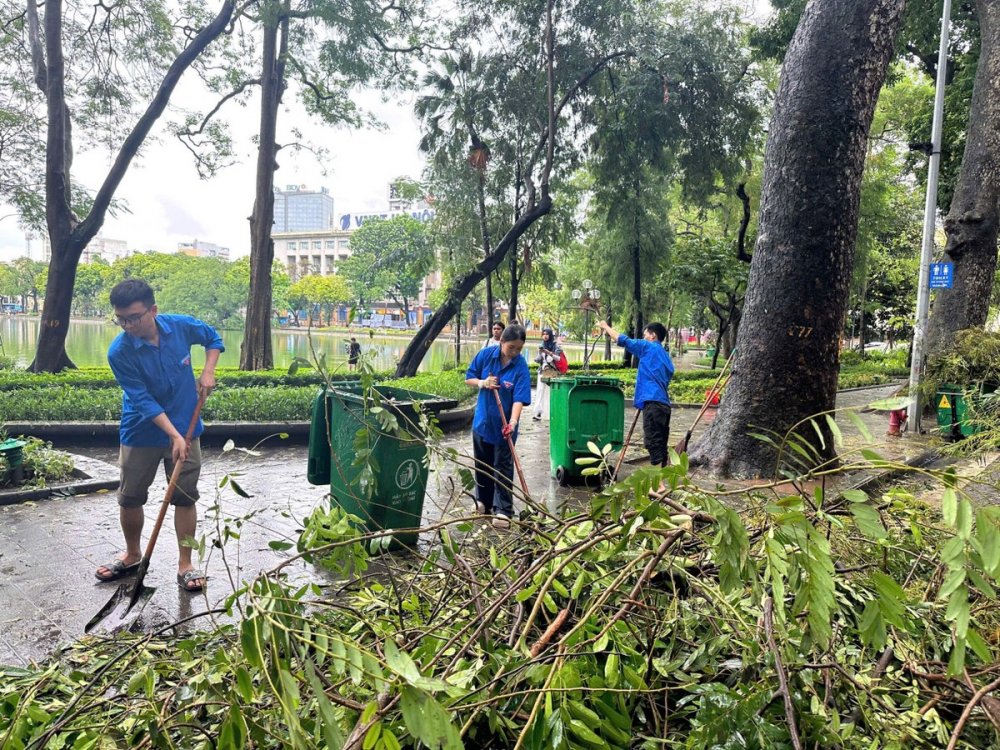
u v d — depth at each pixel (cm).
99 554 484
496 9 1747
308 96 2139
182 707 186
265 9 1648
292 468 807
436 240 2155
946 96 1758
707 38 1756
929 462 624
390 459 472
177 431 404
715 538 160
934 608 207
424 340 1748
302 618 152
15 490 627
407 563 354
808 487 564
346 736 156
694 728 166
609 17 1678
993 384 890
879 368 2986
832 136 712
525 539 274
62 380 1366
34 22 1700
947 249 1398
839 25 709
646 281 2672
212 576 438
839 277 725
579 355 5275
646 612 206
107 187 1616
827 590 146
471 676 164
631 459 827
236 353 4266
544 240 2239
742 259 2159
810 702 174
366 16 1667
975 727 177
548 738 160
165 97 1603
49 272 1619
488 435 557
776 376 721
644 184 2275
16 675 219
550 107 1673
